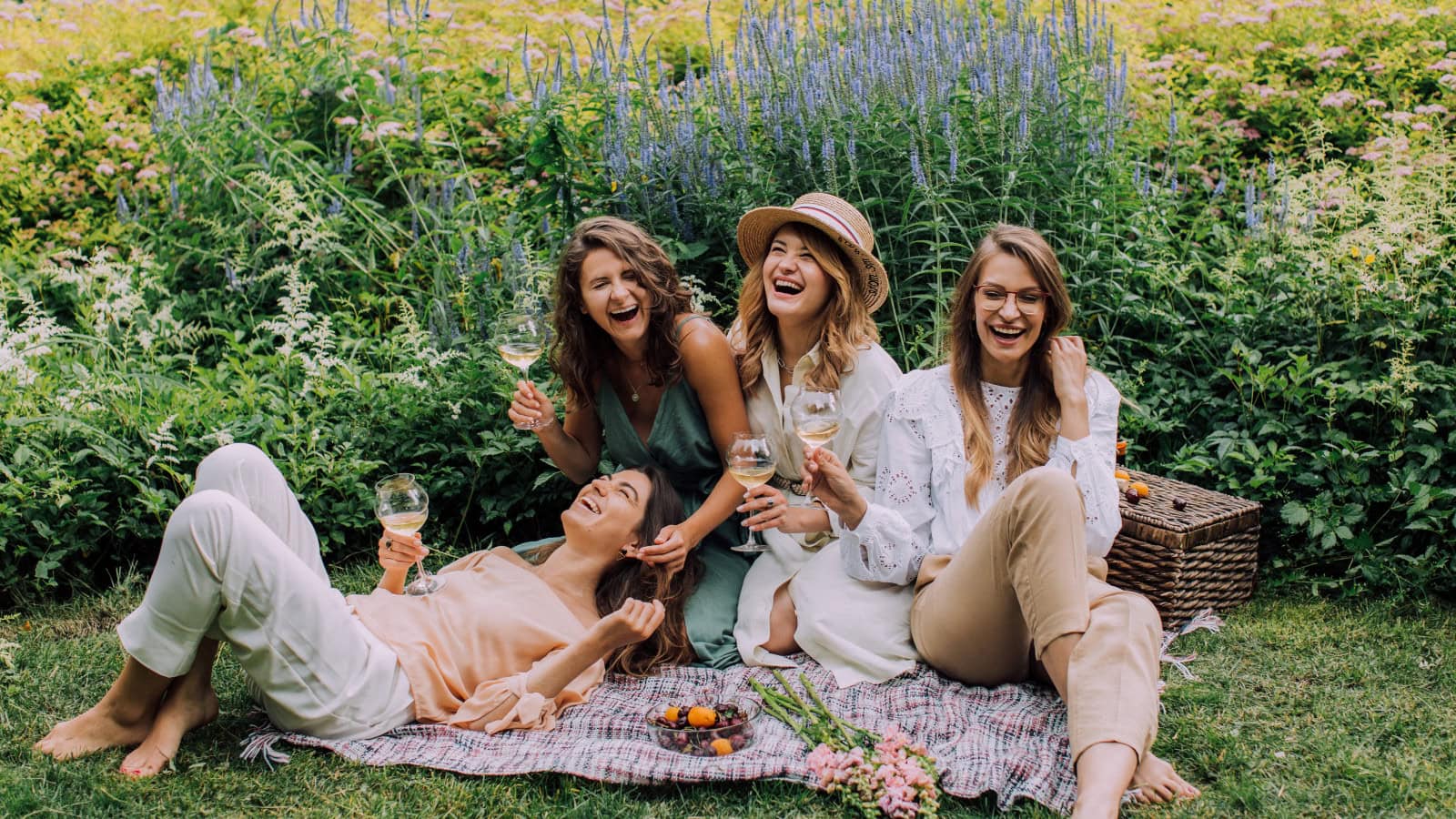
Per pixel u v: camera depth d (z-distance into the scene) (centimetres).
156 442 384
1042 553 259
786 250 328
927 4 514
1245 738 283
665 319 325
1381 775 263
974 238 456
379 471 422
